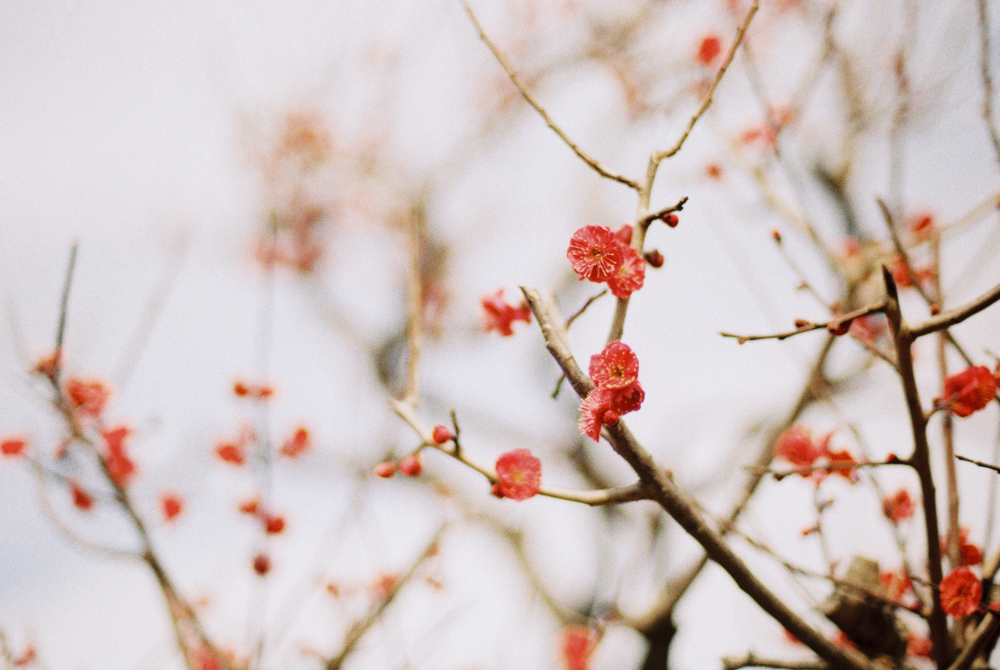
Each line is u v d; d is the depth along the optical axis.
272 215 1.16
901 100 1.22
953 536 1.12
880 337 1.28
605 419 1.02
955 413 1.08
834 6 1.28
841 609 1.12
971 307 1.04
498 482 1.07
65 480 1.17
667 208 1.05
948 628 1.09
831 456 1.15
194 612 1.19
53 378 1.15
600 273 1.05
